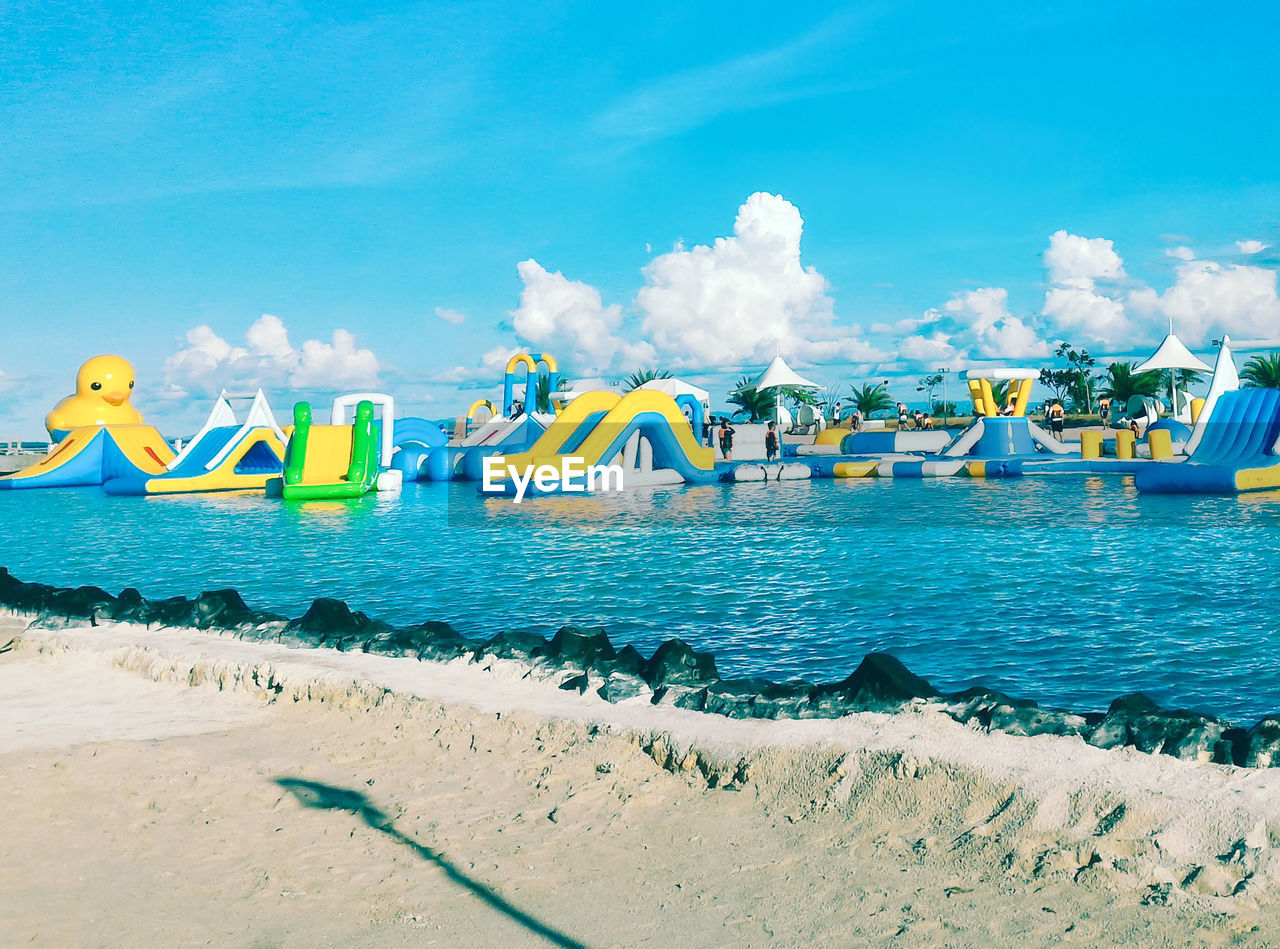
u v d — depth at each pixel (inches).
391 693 209.0
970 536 506.6
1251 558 412.2
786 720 176.2
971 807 140.6
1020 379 1109.1
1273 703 218.2
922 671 252.2
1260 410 809.5
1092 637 278.8
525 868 133.5
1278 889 114.2
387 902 124.8
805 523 586.6
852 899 120.8
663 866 132.6
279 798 162.9
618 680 203.0
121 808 159.3
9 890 130.4
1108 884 118.8
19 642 281.6
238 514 725.9
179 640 267.0
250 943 115.4
